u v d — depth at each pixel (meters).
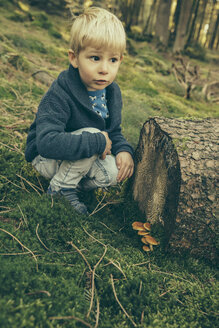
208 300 1.45
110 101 2.10
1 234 1.58
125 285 1.47
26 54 4.96
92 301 1.36
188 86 5.62
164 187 1.80
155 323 1.29
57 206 1.87
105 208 2.20
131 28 11.45
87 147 1.78
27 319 1.07
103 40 1.60
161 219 1.83
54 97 1.81
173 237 1.69
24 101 3.42
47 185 2.29
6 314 1.06
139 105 3.55
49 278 1.36
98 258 1.63
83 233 1.83
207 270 1.71
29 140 2.06
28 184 2.23
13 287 1.21
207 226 1.65
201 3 14.00
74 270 1.50
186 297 1.49
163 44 11.01
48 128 1.75
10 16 6.84
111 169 2.08
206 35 16.02
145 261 1.72
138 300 1.41
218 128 1.98
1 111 3.13
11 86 3.64
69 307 1.26
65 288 1.34
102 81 1.77
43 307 1.16
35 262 1.45
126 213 2.17
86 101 1.88
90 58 1.68
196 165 1.63
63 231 1.77
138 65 7.18
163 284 1.56
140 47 9.75
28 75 4.12
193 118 2.18
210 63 11.87
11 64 4.09
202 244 1.71
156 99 4.48
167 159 1.78
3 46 4.27
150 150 2.04
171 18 14.16
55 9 8.75
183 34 10.95
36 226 1.72
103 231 1.95
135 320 1.32
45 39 6.21
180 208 1.62
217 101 5.98
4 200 2.02
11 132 2.83
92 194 2.28
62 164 1.96
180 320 1.35
